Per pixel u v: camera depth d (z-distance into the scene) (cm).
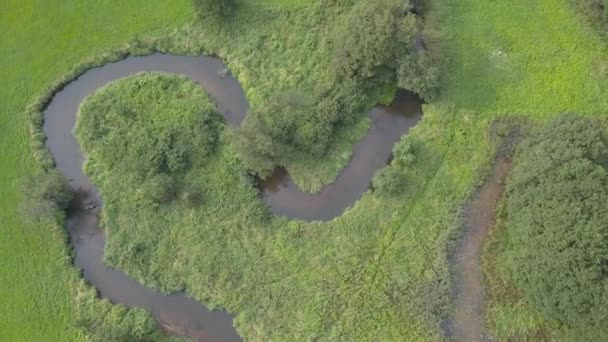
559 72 5088
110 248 4906
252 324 4603
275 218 4897
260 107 5181
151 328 4631
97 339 4475
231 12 5512
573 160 4259
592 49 5131
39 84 5494
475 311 4491
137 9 5628
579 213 4053
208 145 5066
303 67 5303
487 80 5116
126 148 5150
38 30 5634
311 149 4981
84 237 5047
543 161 4344
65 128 5388
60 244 4947
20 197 5103
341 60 5028
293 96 5144
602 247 3947
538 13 5281
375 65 4953
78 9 5650
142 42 5528
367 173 5009
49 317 4741
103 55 5525
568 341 4134
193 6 5488
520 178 4431
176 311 4747
